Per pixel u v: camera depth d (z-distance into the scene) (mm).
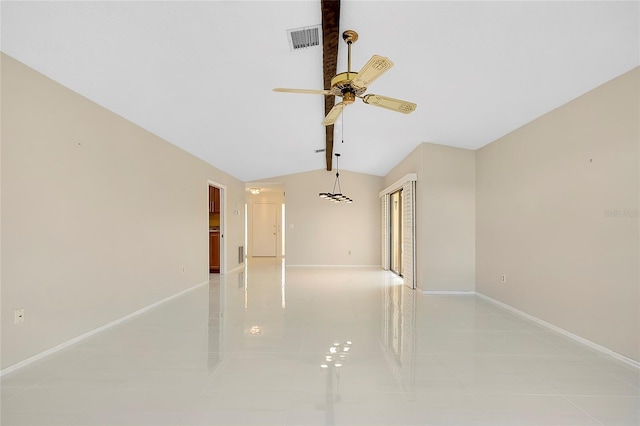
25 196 2734
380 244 9680
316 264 9625
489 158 5305
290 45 3002
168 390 2328
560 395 2285
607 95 3090
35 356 2814
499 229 4961
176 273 5422
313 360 2854
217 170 7422
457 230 5742
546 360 2877
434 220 5727
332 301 5117
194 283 6141
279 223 13133
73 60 2822
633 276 2812
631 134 2848
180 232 5562
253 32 2775
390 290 6031
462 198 5762
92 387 2363
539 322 3996
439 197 5738
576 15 2371
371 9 2549
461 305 4871
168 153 5152
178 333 3553
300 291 5914
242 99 4082
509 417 2025
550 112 3865
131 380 2471
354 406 2141
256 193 12672
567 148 3582
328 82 3562
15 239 2646
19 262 2680
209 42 2850
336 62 3170
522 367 2730
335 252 9641
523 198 4367
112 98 3547
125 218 4066
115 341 3299
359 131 5582
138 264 4336
